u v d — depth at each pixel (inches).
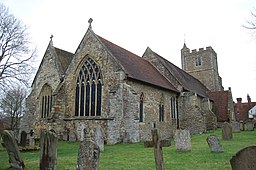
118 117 766.5
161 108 983.0
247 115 2085.4
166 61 1331.2
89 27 905.5
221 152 490.3
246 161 203.6
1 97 1619.1
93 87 848.3
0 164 421.4
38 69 1131.9
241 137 778.2
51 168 310.3
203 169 355.9
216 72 1994.3
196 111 1085.1
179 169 358.6
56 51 1139.9
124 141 752.3
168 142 644.1
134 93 759.1
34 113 1093.1
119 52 946.7
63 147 675.4
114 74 808.3
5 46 1118.4
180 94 1124.5
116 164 406.6
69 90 900.6
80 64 896.9
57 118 874.1
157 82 976.9
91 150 271.0
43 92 1098.7
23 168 362.9
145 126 854.5
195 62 2010.3
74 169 370.3
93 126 793.6
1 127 986.7
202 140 763.4
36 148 635.5
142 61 1119.0
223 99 1499.8
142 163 410.3
